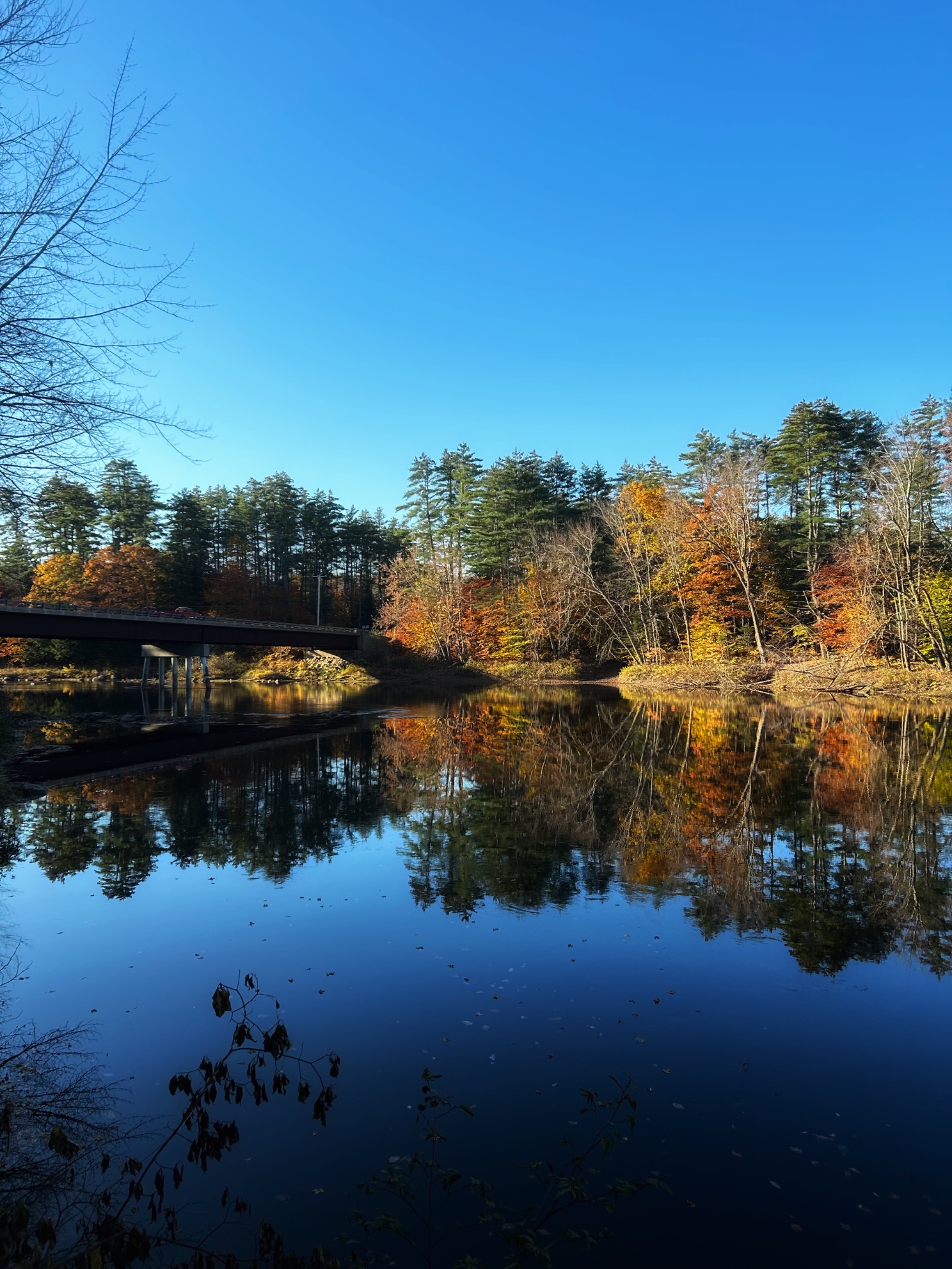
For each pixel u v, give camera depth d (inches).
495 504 2578.7
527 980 290.8
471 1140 193.6
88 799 630.5
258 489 3149.6
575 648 2507.4
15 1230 142.6
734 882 409.4
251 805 606.5
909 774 722.8
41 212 201.2
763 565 2063.2
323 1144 191.9
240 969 299.9
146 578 2519.7
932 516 1690.5
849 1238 161.8
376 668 2576.3
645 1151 190.2
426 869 432.1
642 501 2333.9
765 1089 219.3
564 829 523.2
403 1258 154.0
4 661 2450.8
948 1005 272.8
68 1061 230.8
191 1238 158.1
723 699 1662.2
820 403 2158.0
